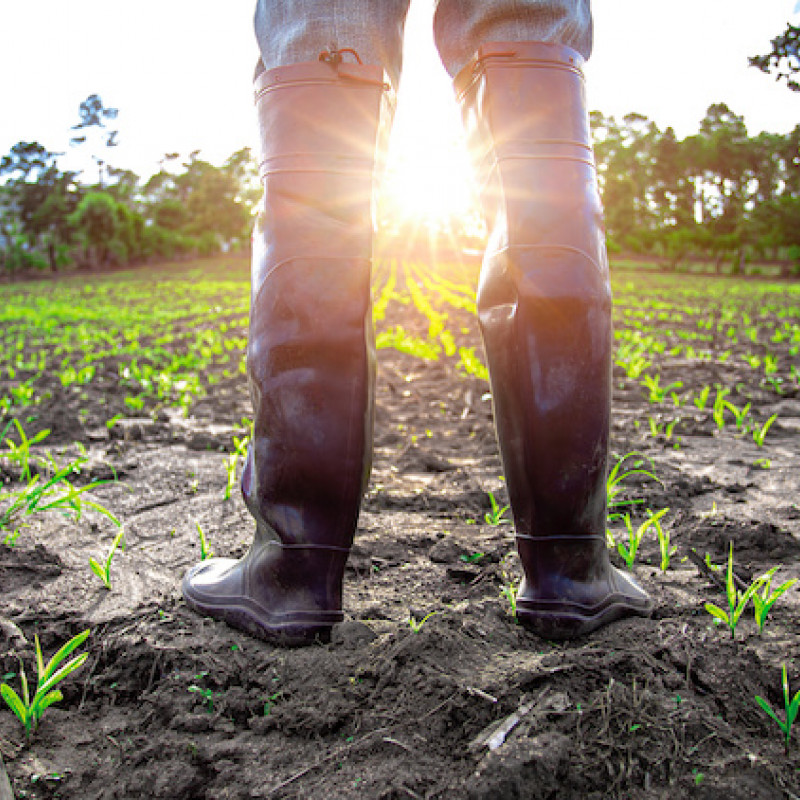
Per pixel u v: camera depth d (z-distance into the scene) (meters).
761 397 4.52
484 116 1.36
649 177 84.00
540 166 1.32
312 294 1.29
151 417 4.20
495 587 1.64
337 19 1.30
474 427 3.83
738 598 1.57
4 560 1.85
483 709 1.11
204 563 1.63
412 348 7.36
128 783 1.05
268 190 1.33
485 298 1.37
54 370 6.49
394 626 1.43
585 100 1.40
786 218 58.62
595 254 1.33
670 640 1.30
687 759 1.03
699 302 19.11
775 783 0.99
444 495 2.43
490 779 0.97
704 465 2.90
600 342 1.32
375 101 1.30
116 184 86.12
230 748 1.10
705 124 85.00
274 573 1.36
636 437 3.43
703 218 84.62
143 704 1.23
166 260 65.19
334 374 1.29
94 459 3.05
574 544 1.35
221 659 1.30
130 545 2.00
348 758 1.06
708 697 1.16
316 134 1.30
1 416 3.85
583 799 0.97
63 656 1.21
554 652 1.29
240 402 4.70
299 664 1.27
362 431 1.31
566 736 1.04
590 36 1.47
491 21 1.38
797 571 1.76
